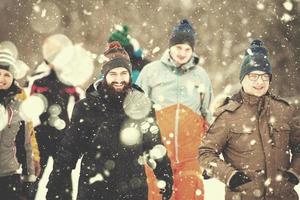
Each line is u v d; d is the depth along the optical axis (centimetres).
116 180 647
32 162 808
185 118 862
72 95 1066
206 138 671
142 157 657
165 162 662
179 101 888
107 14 3070
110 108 654
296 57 2528
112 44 668
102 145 648
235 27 2767
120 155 648
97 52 3077
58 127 1035
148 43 2977
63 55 1052
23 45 3164
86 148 657
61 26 3116
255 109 668
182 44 882
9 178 767
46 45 1053
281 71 2533
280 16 2581
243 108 669
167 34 2972
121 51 664
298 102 2394
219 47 2805
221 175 632
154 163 664
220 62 2797
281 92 2503
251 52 680
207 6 2831
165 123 861
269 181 655
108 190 646
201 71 904
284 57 2547
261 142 660
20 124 782
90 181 647
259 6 2634
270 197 656
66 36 3105
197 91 895
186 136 857
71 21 3108
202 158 658
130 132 651
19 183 778
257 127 663
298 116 681
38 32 3148
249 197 655
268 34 2620
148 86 902
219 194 1176
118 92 654
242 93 675
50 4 3130
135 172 651
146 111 659
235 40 2781
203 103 902
